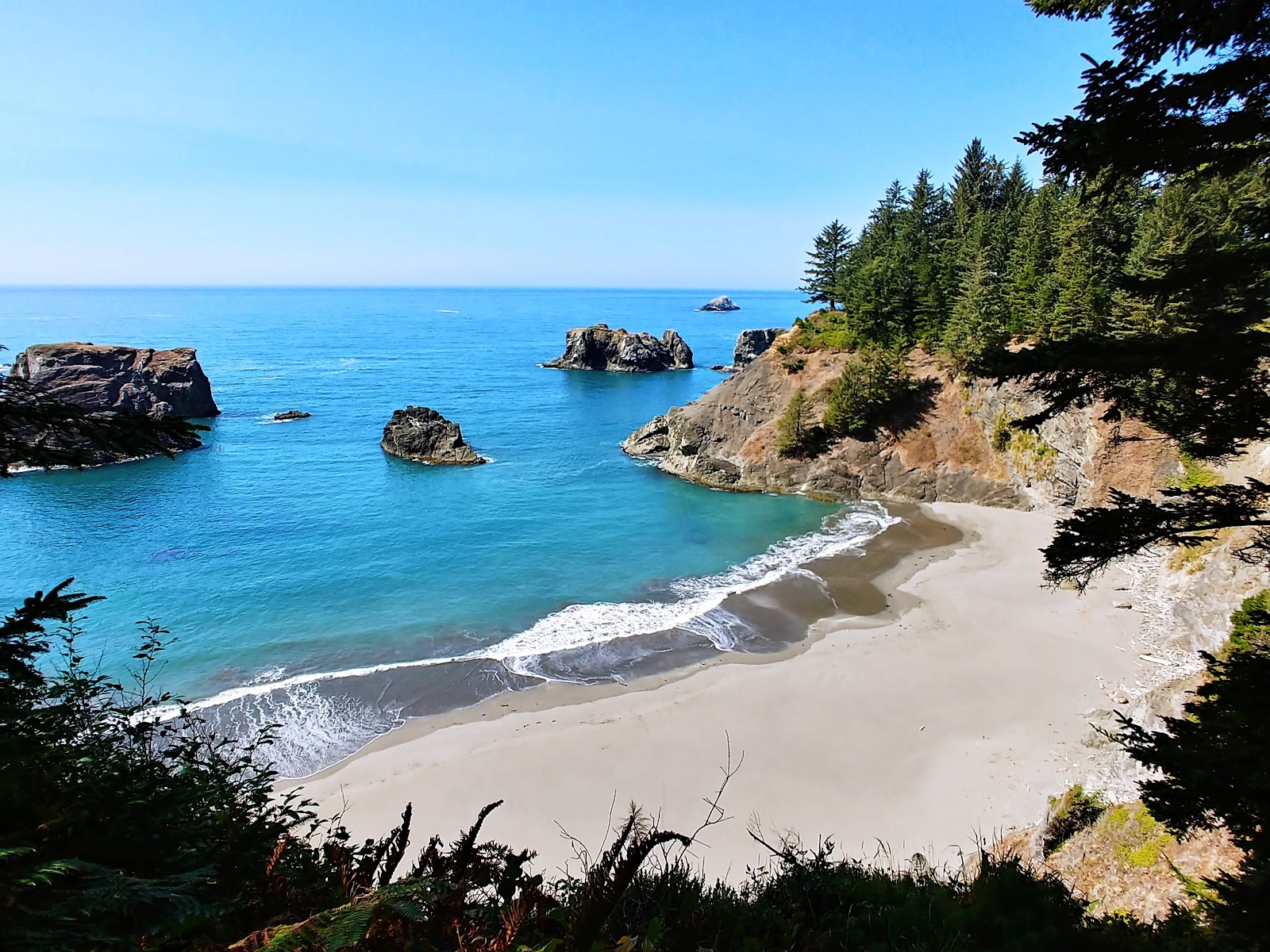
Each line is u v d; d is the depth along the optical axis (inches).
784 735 894.4
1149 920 430.3
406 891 164.4
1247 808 263.1
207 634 1218.6
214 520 1831.9
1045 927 271.6
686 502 2059.5
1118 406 288.8
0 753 205.6
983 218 2368.4
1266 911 275.0
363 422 3161.9
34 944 137.5
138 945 156.9
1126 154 268.5
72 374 2760.8
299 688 1035.9
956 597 1318.9
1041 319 1863.9
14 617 191.9
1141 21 262.8
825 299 2999.5
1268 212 276.7
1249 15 237.1
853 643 1157.7
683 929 216.4
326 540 1690.5
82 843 198.8
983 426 1991.9
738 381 2496.3
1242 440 274.1
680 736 898.1
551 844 721.0
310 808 774.5
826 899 299.4
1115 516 273.4
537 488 2199.8
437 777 823.1
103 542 1658.5
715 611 1305.4
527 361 5782.5
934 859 672.4
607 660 1122.7
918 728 900.6
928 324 2266.2
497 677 1071.6
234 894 205.8
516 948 182.9
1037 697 956.6
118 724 314.7
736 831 728.3
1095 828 560.1
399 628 1250.0
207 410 3213.6
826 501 2066.9
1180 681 723.4
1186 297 287.3
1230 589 888.9
